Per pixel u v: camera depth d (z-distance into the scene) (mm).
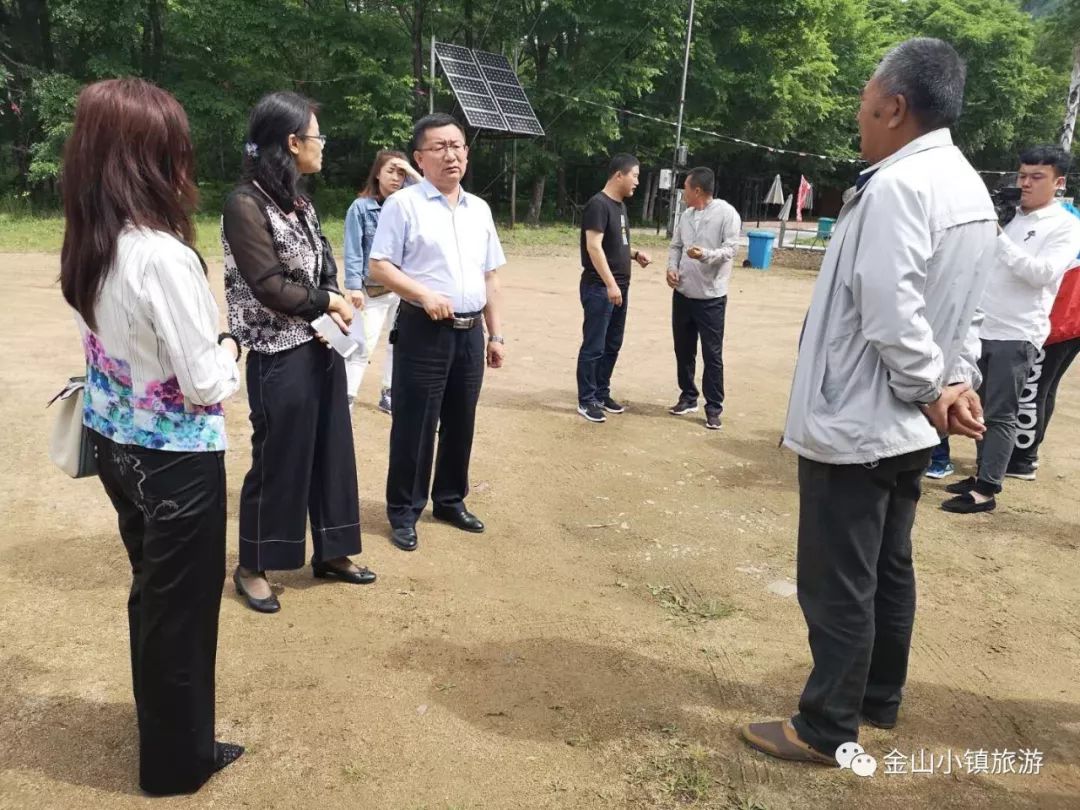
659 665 2963
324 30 22000
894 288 2057
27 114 20828
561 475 5000
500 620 3232
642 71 24875
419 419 3734
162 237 1855
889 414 2193
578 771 2377
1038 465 5543
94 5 19734
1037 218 4449
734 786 2342
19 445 4855
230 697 2643
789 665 3000
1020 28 33719
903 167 2127
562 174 30156
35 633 2955
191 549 2041
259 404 3051
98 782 2252
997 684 2951
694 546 4062
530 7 25109
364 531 4016
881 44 34156
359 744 2451
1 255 13672
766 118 29078
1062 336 4930
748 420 6449
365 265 5109
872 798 2318
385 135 22750
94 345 1985
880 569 2506
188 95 21281
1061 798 2357
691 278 6008
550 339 9367
